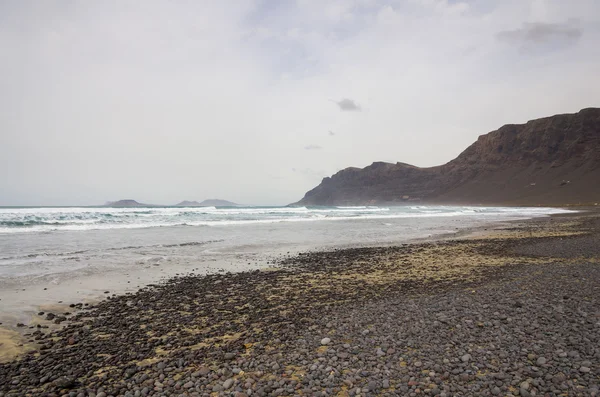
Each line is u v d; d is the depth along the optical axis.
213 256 18.41
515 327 7.32
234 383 5.36
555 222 44.16
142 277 13.42
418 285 12.20
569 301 9.05
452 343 6.66
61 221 33.53
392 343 6.81
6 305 9.50
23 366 6.00
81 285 11.94
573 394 4.65
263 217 50.97
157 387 5.25
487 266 15.48
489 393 4.83
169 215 47.84
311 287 12.13
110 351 6.71
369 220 49.34
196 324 8.35
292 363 6.07
